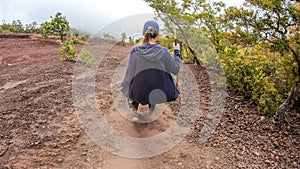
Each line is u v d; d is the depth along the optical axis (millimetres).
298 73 2707
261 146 2467
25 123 2605
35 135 2432
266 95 2932
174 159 2258
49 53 5844
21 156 2182
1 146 2273
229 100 3117
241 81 3264
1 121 2631
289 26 2592
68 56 4879
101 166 2158
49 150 2268
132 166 2178
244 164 2242
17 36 8250
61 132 2488
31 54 5703
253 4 2598
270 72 3178
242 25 2738
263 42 2721
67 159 2197
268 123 2770
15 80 3850
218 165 2217
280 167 2238
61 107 2893
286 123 2781
